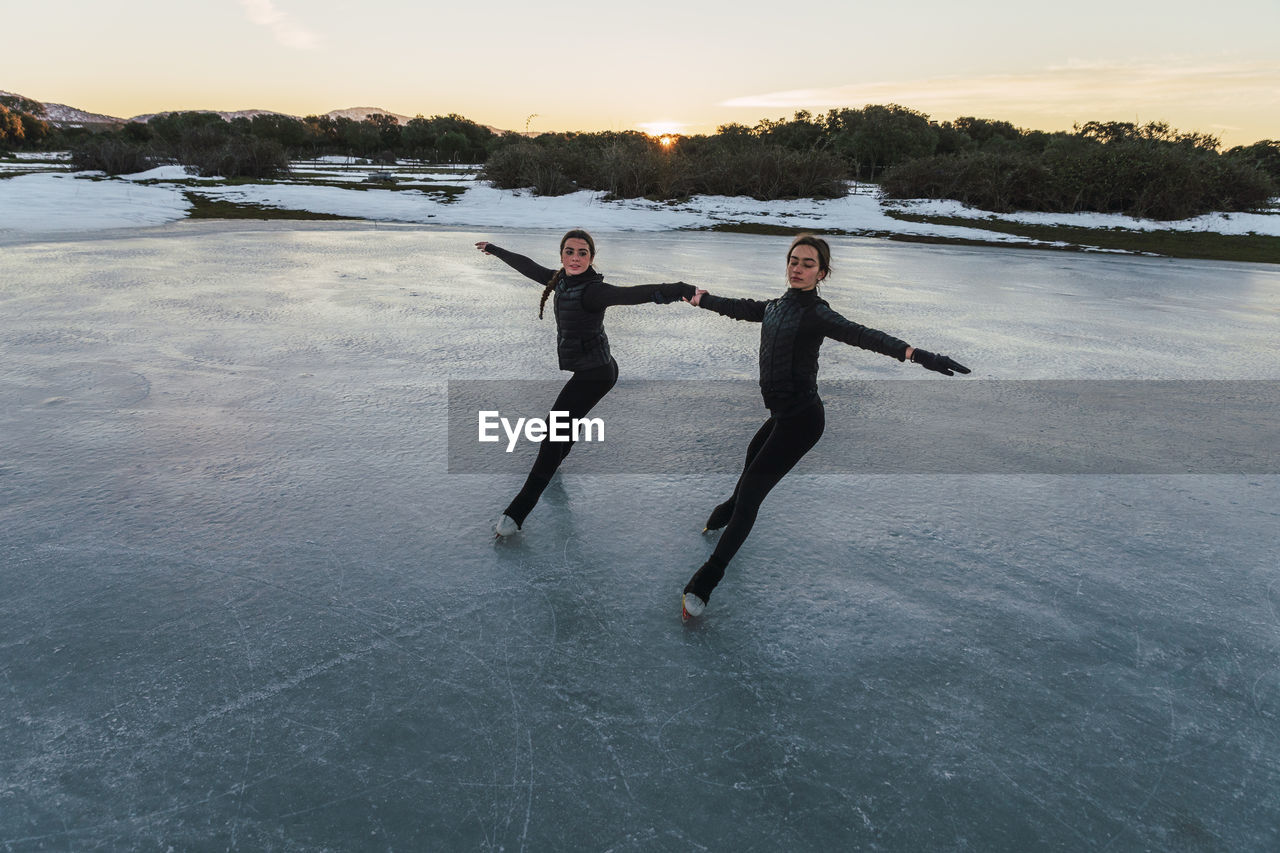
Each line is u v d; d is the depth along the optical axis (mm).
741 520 3123
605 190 30906
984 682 2797
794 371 3123
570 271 3637
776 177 31156
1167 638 3098
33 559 3363
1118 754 2463
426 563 3480
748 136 58562
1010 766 2398
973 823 2178
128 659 2738
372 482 4320
